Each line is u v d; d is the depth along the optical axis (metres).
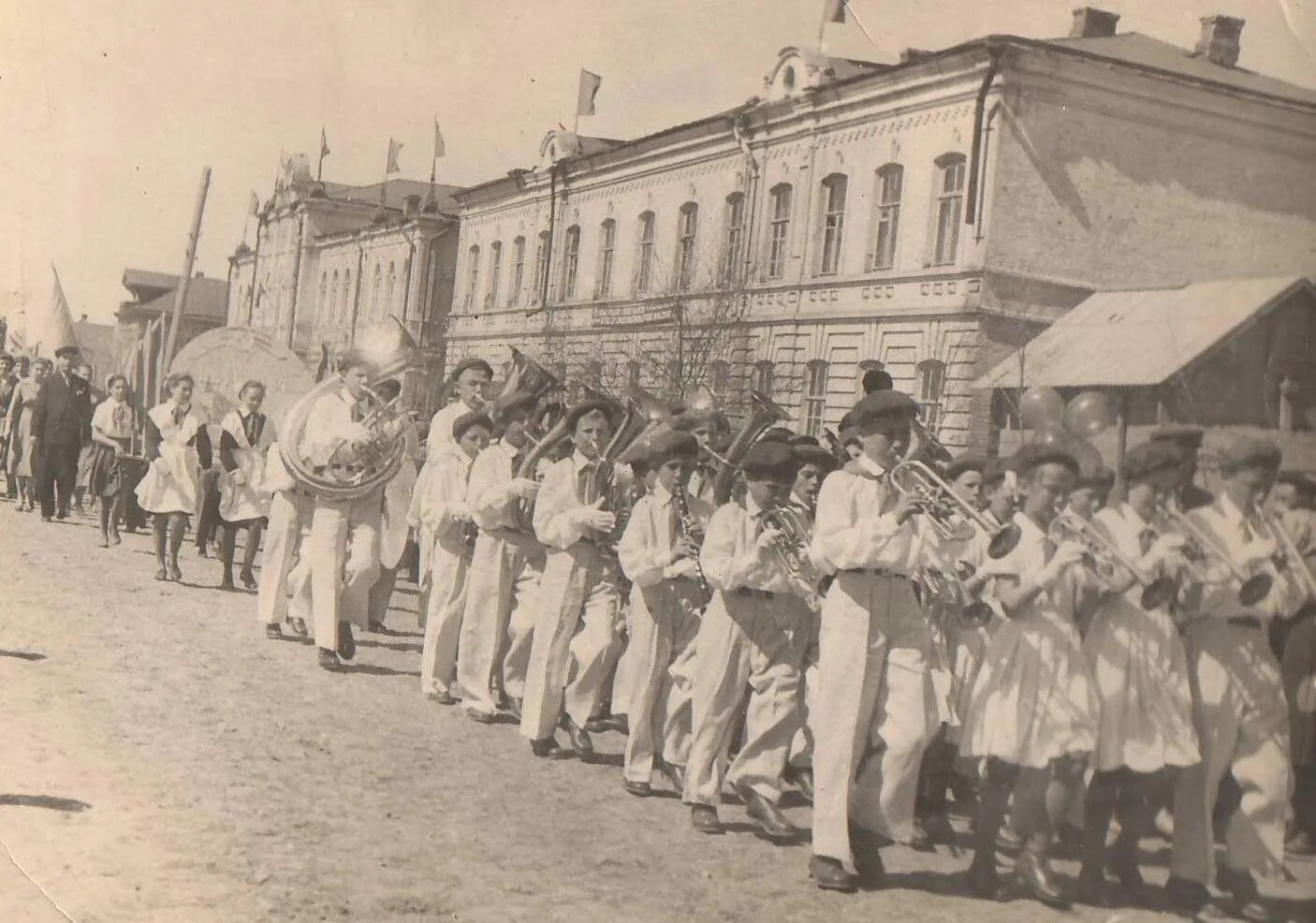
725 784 6.66
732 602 5.86
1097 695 5.25
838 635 5.31
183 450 10.89
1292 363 6.47
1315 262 7.04
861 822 5.40
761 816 5.79
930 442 6.18
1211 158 7.44
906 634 5.39
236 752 6.57
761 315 8.17
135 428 12.45
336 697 7.77
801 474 6.34
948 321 7.36
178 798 5.83
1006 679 5.28
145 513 13.63
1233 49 7.39
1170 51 7.44
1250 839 5.30
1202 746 5.31
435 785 6.26
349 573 8.63
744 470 5.91
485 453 7.69
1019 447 6.09
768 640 5.87
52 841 5.47
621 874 5.23
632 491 7.16
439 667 7.89
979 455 6.14
